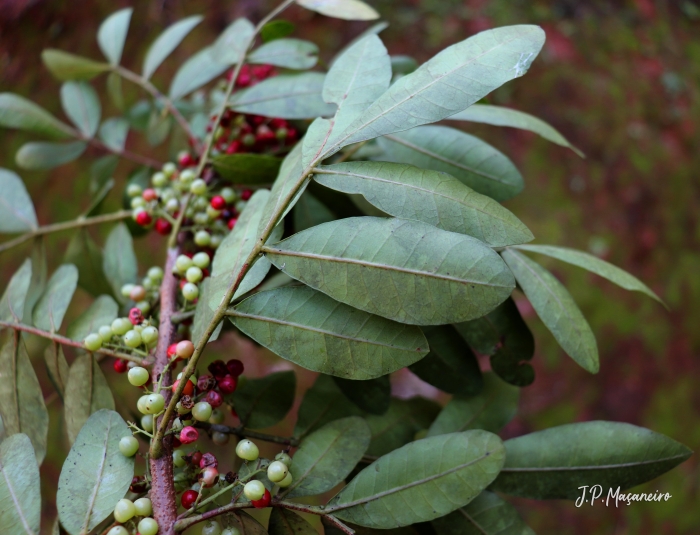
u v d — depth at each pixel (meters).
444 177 0.20
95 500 0.20
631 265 0.60
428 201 0.20
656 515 0.56
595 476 0.23
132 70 0.61
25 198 0.30
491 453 0.21
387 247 0.19
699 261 0.62
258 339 0.20
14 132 0.60
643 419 0.56
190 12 0.62
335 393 0.26
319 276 0.19
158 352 0.23
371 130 0.20
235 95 0.28
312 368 0.20
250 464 0.21
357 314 0.20
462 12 0.64
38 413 0.24
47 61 0.34
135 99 0.59
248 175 0.28
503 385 0.26
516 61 0.20
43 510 0.48
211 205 0.27
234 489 0.21
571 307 0.23
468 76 0.20
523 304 0.59
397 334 0.20
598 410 0.57
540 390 0.57
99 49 0.62
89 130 0.36
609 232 0.60
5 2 0.64
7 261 0.56
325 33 0.61
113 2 0.63
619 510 0.56
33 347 0.30
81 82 0.37
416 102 0.20
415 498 0.21
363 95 0.21
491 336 0.25
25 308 0.29
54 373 0.24
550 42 0.66
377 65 0.22
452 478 0.21
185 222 0.28
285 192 0.21
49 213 0.58
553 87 0.64
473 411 0.25
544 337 0.59
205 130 0.35
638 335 0.59
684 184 0.64
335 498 0.21
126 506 0.20
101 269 0.31
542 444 0.23
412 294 0.19
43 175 0.59
